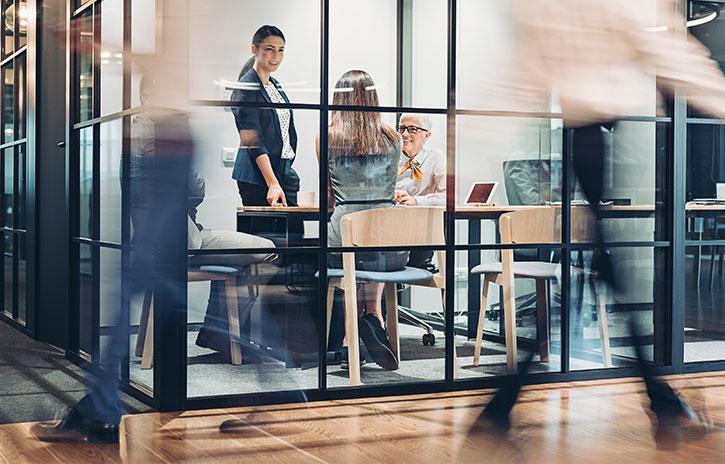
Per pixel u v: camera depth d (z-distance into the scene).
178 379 3.33
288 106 3.64
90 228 4.11
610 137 2.57
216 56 3.51
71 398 3.52
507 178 3.80
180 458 2.70
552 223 3.81
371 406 3.41
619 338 3.76
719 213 4.11
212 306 3.41
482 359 3.80
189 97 3.43
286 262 3.57
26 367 4.21
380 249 3.71
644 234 3.94
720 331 4.16
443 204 3.81
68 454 2.74
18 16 5.61
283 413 3.30
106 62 3.94
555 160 3.77
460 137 3.77
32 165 5.24
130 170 3.57
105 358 3.35
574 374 3.84
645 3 2.40
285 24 3.69
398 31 4.73
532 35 2.42
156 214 3.36
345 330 3.65
